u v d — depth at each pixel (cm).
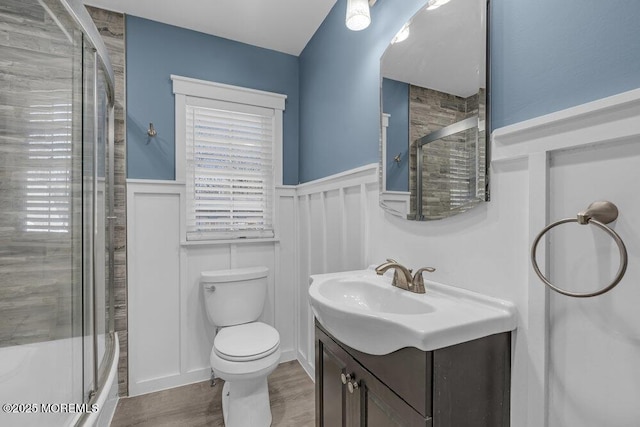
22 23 104
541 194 73
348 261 164
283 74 233
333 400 107
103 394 120
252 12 187
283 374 211
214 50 211
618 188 61
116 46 185
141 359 191
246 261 221
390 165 129
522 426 78
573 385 69
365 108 150
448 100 101
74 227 113
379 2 140
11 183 103
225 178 216
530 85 76
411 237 119
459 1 97
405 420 74
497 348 79
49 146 108
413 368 72
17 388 98
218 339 164
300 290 227
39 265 105
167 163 199
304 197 221
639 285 58
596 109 62
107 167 161
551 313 73
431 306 89
